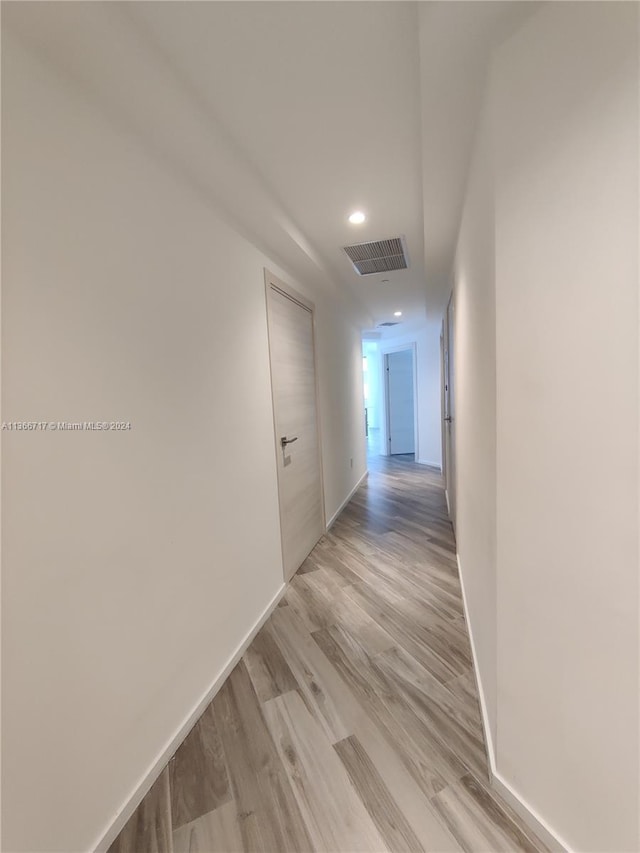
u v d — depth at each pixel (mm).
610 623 848
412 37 1038
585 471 865
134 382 1245
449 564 2824
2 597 848
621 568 816
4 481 860
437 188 1725
